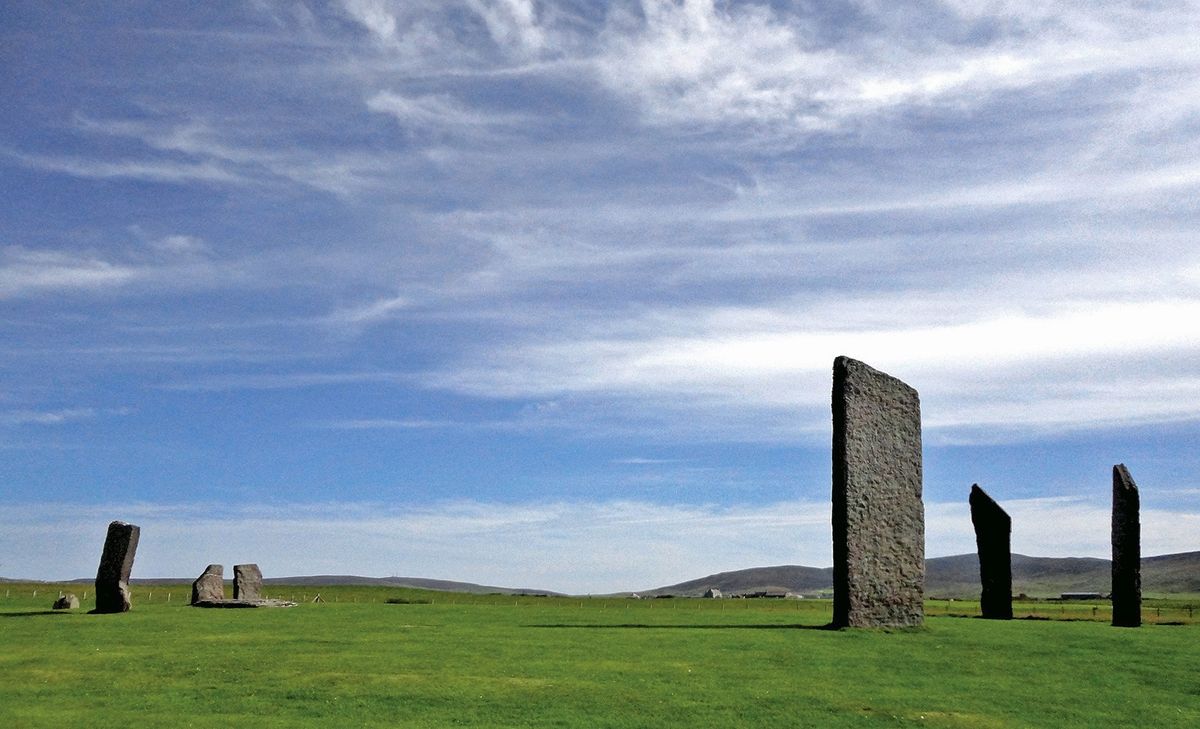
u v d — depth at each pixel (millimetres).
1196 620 52938
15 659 30250
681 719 21844
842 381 39125
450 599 89250
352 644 34344
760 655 31406
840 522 38875
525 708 22828
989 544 52062
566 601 86000
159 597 76625
